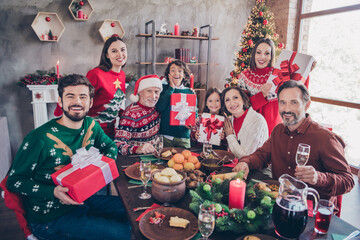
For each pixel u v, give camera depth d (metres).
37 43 3.78
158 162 1.62
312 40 4.25
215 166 1.45
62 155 1.31
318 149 1.36
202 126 1.81
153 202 1.16
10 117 3.82
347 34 3.67
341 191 1.22
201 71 4.84
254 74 2.74
